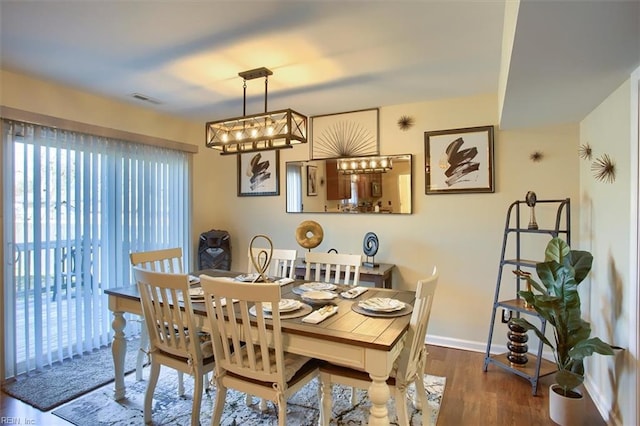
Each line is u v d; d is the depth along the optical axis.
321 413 2.07
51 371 2.91
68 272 3.14
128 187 3.61
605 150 2.37
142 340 2.77
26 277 2.88
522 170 3.18
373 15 1.95
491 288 3.31
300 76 2.85
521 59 1.71
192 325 2.04
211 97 3.37
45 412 2.35
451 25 2.06
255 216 4.45
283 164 4.26
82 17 1.96
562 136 3.04
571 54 1.66
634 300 1.92
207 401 2.49
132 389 2.65
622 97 2.08
